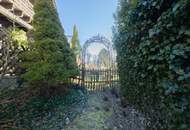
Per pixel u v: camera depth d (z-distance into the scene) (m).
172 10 1.63
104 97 8.75
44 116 4.73
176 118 1.74
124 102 5.92
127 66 4.44
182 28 1.58
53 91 6.32
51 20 6.55
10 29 6.20
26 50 5.79
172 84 1.69
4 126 3.24
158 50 2.04
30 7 10.13
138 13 2.64
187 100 1.51
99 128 4.93
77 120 5.49
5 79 4.50
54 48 6.08
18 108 4.05
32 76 5.28
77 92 8.95
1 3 7.48
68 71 7.14
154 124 2.62
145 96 2.92
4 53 4.45
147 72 2.46
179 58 1.58
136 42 2.96
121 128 4.73
